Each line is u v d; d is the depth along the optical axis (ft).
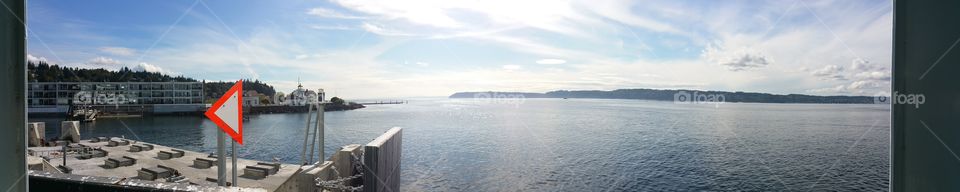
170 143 180.65
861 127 213.46
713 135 207.92
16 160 4.38
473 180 120.37
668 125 254.88
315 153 155.74
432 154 159.43
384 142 64.13
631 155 161.07
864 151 151.74
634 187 117.60
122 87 282.56
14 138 4.37
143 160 76.02
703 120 273.33
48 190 6.19
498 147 177.68
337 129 234.17
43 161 54.54
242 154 150.92
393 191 72.38
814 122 239.50
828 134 192.85
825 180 117.91
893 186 4.53
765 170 131.34
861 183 113.80
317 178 52.70
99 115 265.95
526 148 176.14
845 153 150.20
